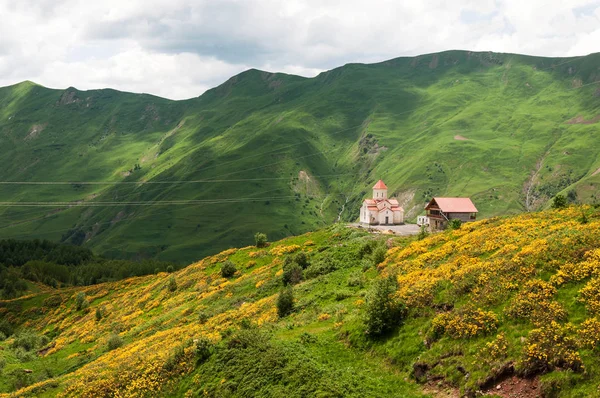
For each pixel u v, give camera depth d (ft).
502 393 81.05
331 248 262.26
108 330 284.41
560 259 106.73
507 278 108.78
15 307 433.07
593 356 77.30
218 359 128.06
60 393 156.87
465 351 93.56
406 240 228.84
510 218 179.32
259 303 207.82
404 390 92.84
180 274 349.00
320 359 112.68
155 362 144.56
